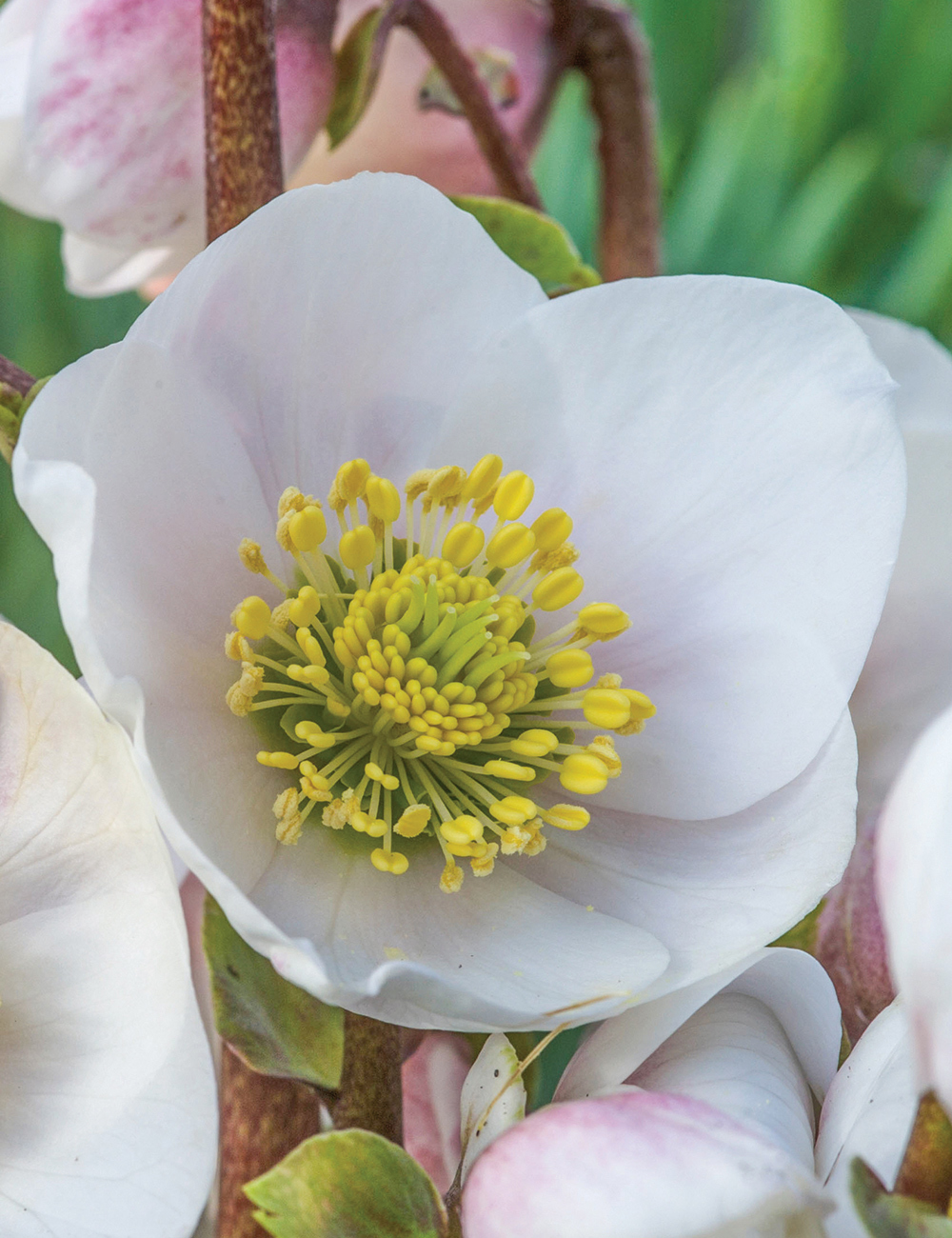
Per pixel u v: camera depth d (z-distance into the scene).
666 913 0.38
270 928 0.35
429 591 0.39
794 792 0.38
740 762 0.38
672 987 0.37
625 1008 0.37
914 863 0.35
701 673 0.39
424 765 0.39
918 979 0.35
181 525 0.38
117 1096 0.37
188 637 0.38
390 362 0.39
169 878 0.36
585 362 0.39
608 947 0.38
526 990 0.37
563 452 0.39
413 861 0.38
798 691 0.38
